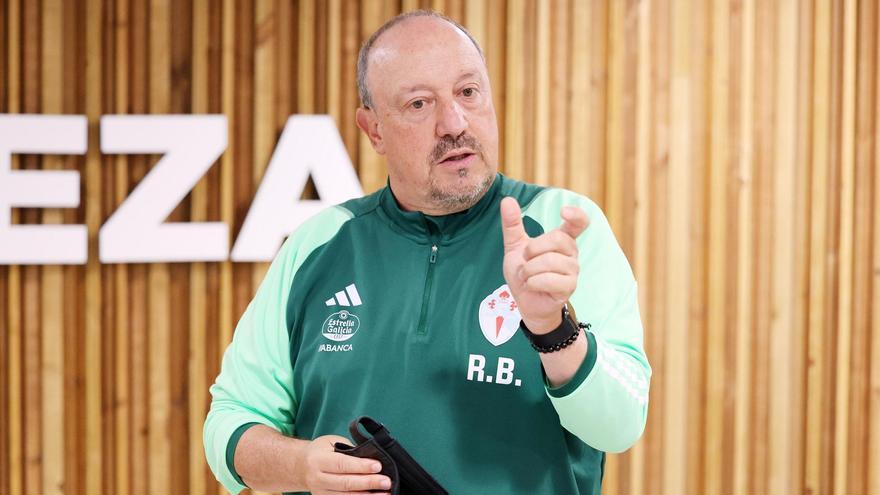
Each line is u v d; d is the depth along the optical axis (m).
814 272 5.14
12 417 4.59
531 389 2.13
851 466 5.23
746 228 5.08
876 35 5.11
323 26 4.74
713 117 5.03
